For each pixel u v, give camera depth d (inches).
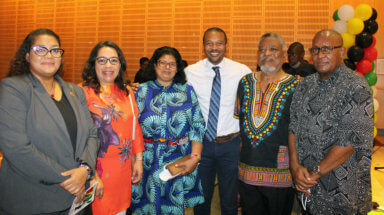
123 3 293.1
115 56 72.4
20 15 323.9
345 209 66.0
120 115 72.4
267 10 262.1
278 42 81.5
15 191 54.2
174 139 81.0
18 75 56.2
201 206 96.3
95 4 300.4
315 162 69.1
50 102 56.2
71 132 59.1
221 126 91.6
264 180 80.0
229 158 92.5
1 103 51.3
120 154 71.8
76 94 64.5
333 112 67.3
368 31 188.9
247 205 84.5
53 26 314.3
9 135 50.5
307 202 71.2
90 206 66.3
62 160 56.0
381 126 266.2
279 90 81.4
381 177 153.4
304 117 72.4
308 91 73.2
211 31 92.2
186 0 278.1
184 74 85.4
